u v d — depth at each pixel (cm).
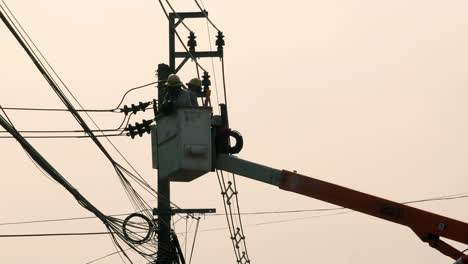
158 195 4353
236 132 3819
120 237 3988
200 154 3725
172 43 4691
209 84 4734
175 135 3756
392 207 3734
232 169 3797
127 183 3925
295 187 3753
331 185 3750
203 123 3753
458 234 3709
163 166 3806
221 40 4734
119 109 3966
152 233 4088
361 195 3747
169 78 3788
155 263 4341
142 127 3919
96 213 3538
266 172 3772
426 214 3728
